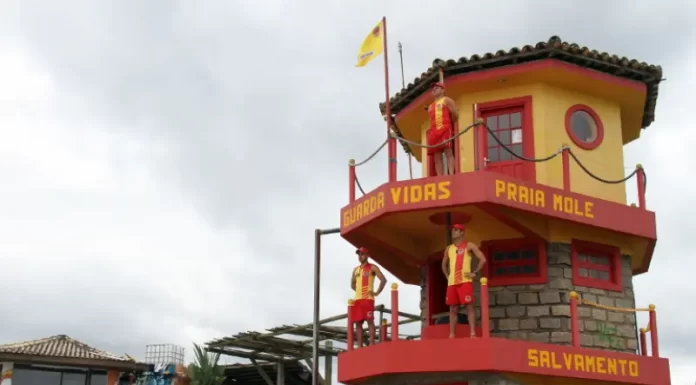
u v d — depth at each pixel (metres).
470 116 18.89
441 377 16.59
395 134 19.55
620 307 18.25
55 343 32.12
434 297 19.00
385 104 19.77
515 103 18.61
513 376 15.85
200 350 30.56
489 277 18.08
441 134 17.62
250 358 29.81
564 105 18.80
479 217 17.52
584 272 18.14
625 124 20.95
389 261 20.16
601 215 17.69
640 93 19.23
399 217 17.69
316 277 21.47
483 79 18.41
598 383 16.89
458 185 16.53
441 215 17.52
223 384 36.19
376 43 19.61
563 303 17.42
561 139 18.53
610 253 18.62
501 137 18.69
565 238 17.91
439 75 18.55
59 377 30.22
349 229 18.41
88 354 31.12
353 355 17.59
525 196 16.73
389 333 22.72
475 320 17.66
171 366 33.03
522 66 18.11
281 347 28.11
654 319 17.52
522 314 17.55
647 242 18.66
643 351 18.38
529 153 18.25
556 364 16.08
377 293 18.25
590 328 17.67
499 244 18.14
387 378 17.47
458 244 16.59
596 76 18.53
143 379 32.28
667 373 17.38
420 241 19.34
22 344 31.38
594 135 19.16
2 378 29.02
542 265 17.69
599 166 18.97
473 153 18.62
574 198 17.39
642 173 18.73
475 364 15.55
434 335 17.61
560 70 18.08
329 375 28.09
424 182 16.88
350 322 18.30
